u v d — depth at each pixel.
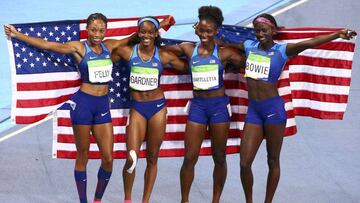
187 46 21.45
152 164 21.92
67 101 22.75
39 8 44.06
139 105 21.44
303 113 23.56
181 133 23.59
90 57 20.95
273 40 22.58
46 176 25.08
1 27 40.44
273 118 20.97
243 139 21.25
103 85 21.39
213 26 20.53
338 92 22.97
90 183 24.56
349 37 19.97
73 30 22.44
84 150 21.62
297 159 26.59
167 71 23.11
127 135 21.48
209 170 25.81
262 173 25.47
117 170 25.67
